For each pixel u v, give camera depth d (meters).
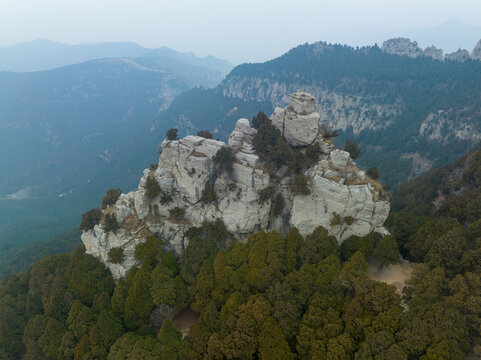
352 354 44.81
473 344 44.25
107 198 81.19
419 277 55.06
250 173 70.75
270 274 57.97
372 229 67.12
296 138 75.69
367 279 52.72
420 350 41.94
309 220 68.06
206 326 55.06
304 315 51.03
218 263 62.16
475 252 53.00
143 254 69.62
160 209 78.12
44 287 69.88
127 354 53.22
